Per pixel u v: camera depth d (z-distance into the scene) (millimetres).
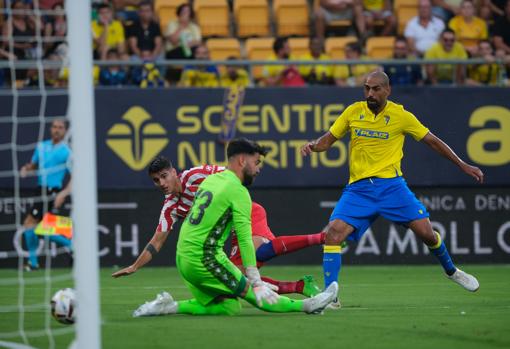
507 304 24844
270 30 52531
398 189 23875
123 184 41219
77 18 14688
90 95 14719
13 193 40281
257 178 41562
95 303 14539
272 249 23750
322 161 41812
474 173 23938
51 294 28609
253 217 24344
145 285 32406
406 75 43500
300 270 39906
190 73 42719
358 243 42000
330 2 50344
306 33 51344
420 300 26141
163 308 21109
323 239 23750
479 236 42438
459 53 46062
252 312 22203
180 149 41406
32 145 40156
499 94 42438
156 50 46219
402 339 17312
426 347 16312
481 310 23016
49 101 40250
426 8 48344
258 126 41656
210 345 16578
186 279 20672
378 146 23766
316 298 20719
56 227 38000
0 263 40406
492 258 42531
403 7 51375
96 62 41219
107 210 41250
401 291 29406
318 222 42000
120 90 41250
